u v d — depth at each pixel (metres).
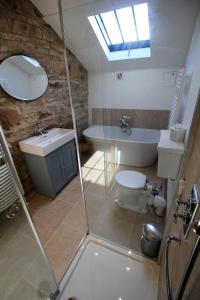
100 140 2.71
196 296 0.48
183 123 1.44
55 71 2.44
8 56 1.77
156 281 1.31
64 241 1.65
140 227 1.77
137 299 1.21
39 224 1.86
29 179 2.27
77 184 2.51
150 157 2.59
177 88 2.30
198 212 0.55
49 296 1.24
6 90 1.80
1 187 1.43
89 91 2.89
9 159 1.20
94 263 1.45
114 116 2.92
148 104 2.69
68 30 1.97
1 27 1.65
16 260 1.44
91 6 1.70
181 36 1.87
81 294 1.26
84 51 2.33
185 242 0.69
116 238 1.66
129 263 1.44
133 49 2.32
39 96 2.23
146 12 1.70
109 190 2.24
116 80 2.71
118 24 2.03
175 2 1.49
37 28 2.02
